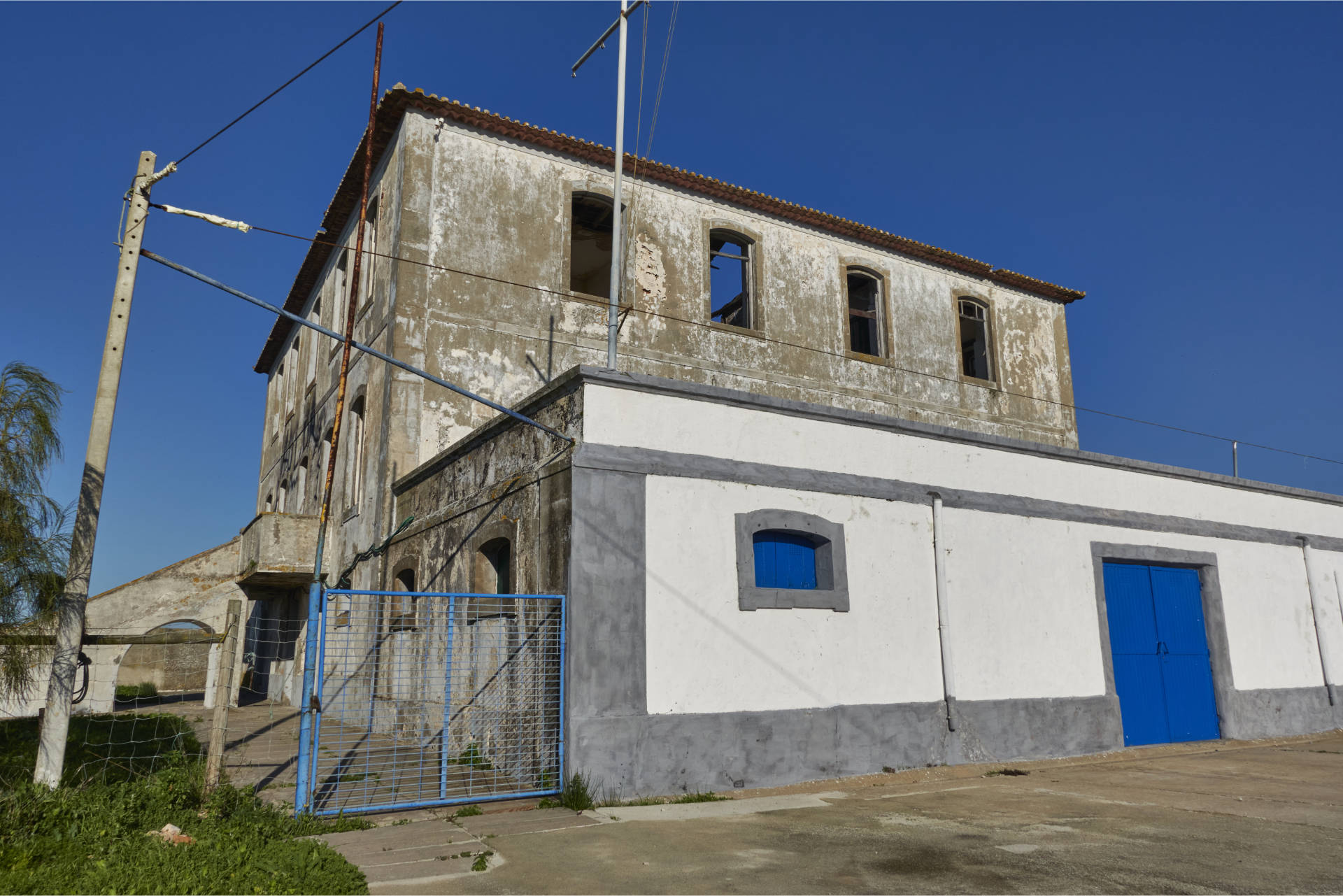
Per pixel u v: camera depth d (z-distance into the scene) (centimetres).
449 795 809
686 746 827
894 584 1001
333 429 1149
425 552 1231
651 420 896
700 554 882
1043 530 1152
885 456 1042
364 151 1638
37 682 782
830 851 613
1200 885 525
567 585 816
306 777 723
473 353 1461
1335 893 507
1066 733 1091
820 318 1859
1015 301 2188
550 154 1614
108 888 471
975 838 650
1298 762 1052
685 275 1716
